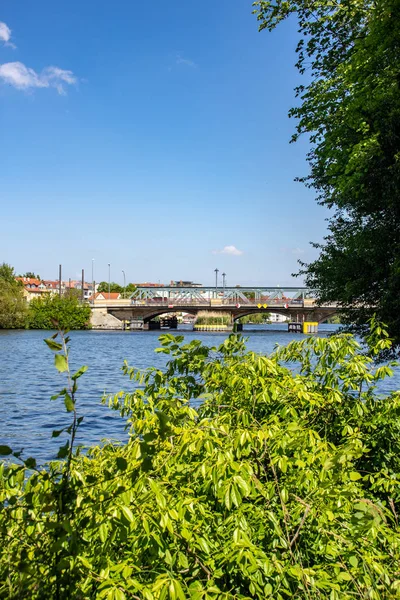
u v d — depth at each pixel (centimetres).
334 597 283
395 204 1191
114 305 9975
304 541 348
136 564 305
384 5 1077
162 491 311
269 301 9169
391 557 344
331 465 326
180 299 10044
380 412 492
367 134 1270
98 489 295
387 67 1220
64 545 242
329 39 1527
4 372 2991
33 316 9212
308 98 1611
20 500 342
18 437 1357
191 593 267
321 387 491
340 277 1365
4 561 248
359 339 1417
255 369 431
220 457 317
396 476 469
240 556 280
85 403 1883
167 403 414
